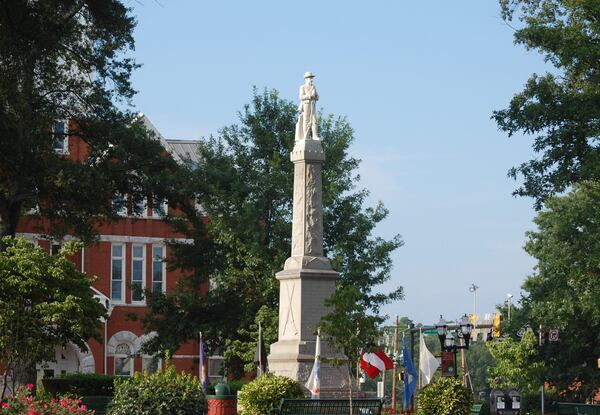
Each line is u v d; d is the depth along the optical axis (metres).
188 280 66.00
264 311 59.34
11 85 47.72
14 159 49.16
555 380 69.31
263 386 38.94
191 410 33.03
